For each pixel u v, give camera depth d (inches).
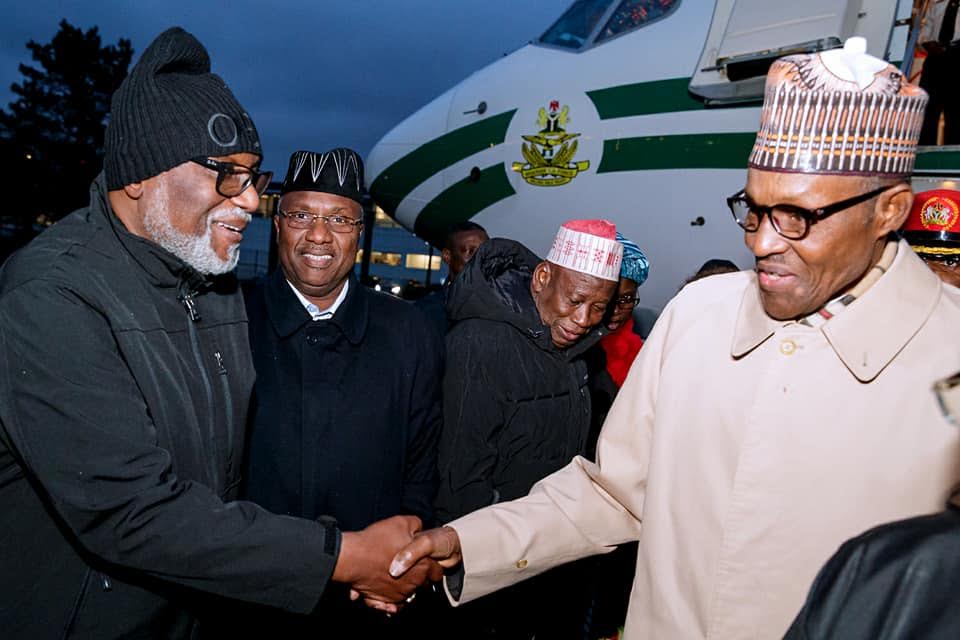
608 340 116.2
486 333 80.3
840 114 37.4
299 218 72.8
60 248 50.4
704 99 168.9
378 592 59.8
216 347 58.9
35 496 50.7
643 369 53.6
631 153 180.9
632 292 108.0
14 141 1611.7
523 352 80.7
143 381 51.1
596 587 109.7
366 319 75.7
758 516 43.6
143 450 49.6
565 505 57.4
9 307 47.7
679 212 173.5
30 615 50.5
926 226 78.6
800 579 42.7
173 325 55.0
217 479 57.6
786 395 43.7
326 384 72.6
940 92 122.3
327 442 71.6
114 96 52.1
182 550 49.8
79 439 47.9
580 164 190.4
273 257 378.3
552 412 82.6
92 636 51.6
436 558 56.3
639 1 191.2
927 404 40.8
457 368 79.9
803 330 44.3
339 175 72.7
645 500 50.7
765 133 40.0
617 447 54.6
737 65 153.9
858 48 39.4
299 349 73.1
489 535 56.1
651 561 49.1
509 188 205.9
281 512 70.7
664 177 175.2
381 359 74.8
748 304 47.4
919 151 118.5
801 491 42.8
